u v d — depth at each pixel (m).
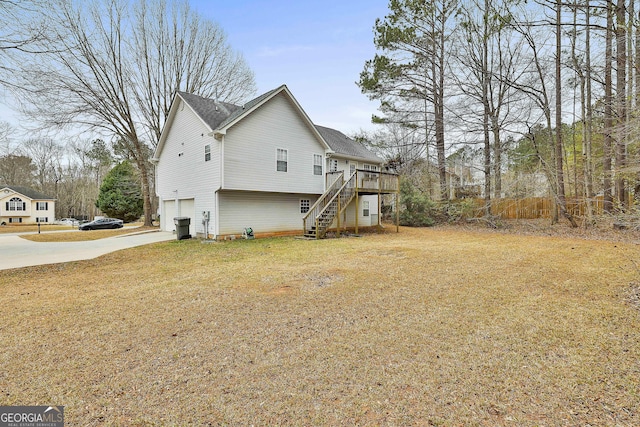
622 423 2.14
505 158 17.73
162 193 16.94
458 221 19.34
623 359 2.99
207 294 5.20
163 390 2.57
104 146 37.66
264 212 14.27
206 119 12.74
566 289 5.28
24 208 33.09
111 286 5.79
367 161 19.89
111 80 18.42
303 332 3.69
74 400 2.46
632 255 8.13
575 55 13.10
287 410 2.32
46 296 5.17
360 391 2.55
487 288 5.40
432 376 2.75
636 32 6.27
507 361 3.00
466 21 15.80
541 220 17.62
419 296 5.00
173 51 20.44
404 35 17.20
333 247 10.57
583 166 13.38
